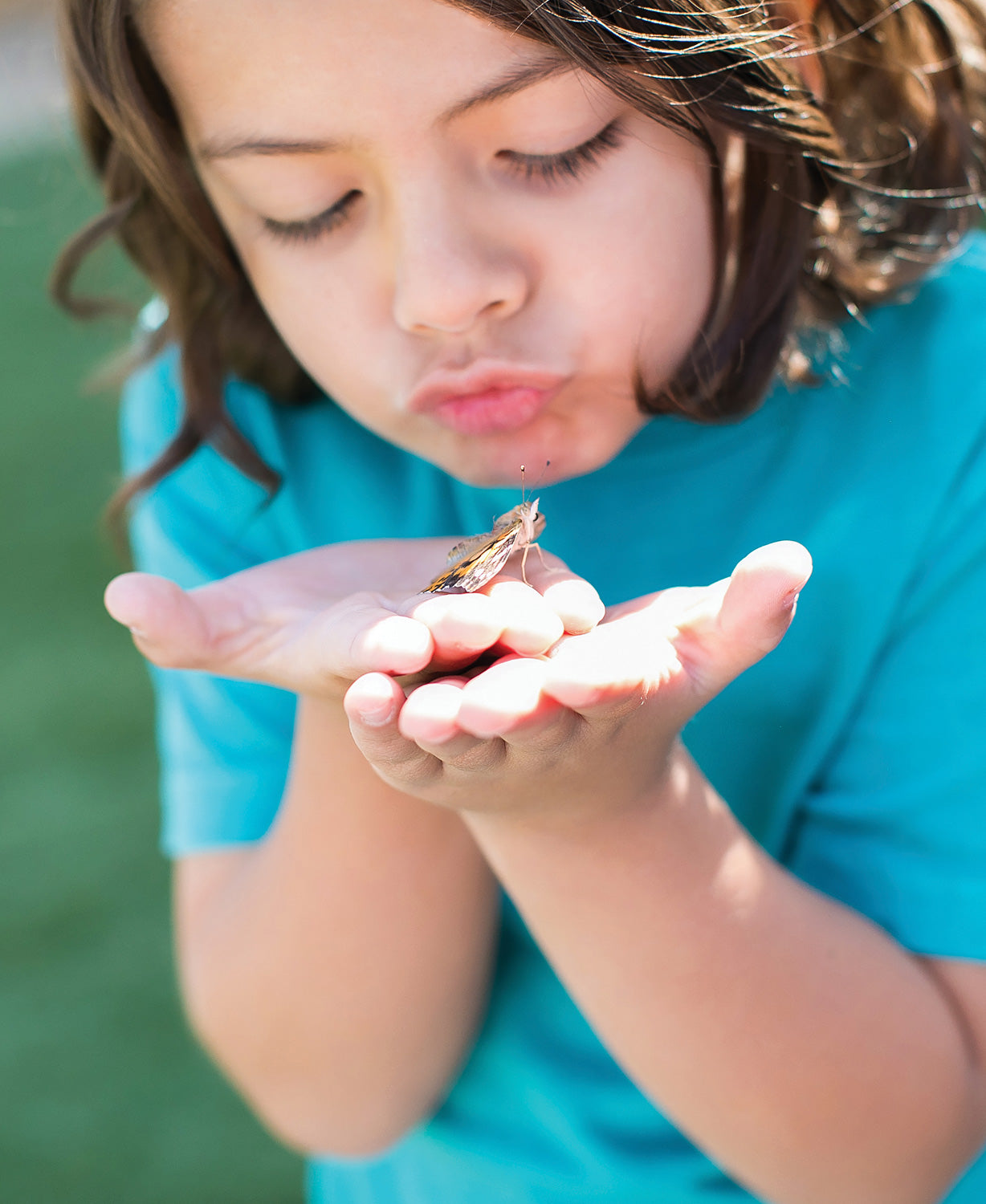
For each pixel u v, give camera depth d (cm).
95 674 144
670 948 49
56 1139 91
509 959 59
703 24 49
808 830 56
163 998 102
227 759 60
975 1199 57
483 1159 58
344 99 47
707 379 52
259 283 52
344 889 53
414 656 42
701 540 56
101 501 185
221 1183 86
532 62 47
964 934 53
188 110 50
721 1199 56
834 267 57
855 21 56
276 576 48
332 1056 56
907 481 55
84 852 117
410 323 49
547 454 52
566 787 45
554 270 49
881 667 55
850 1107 50
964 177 59
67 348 252
